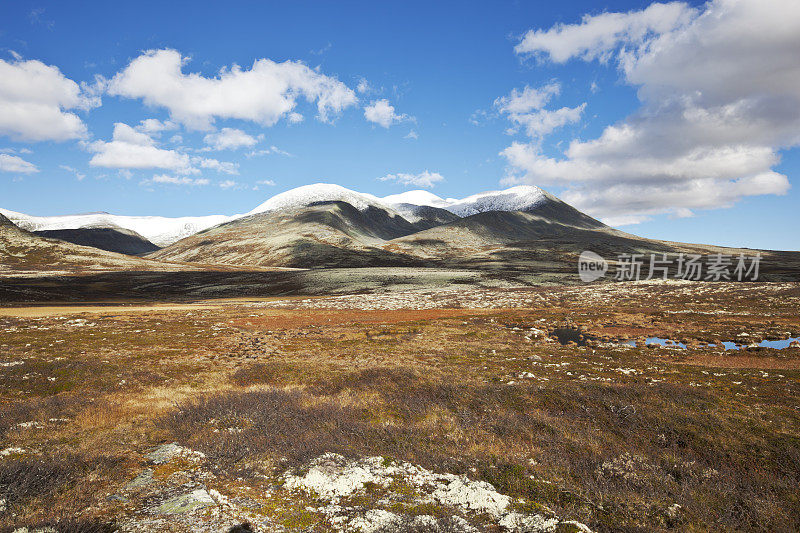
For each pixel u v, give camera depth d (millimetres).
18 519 7309
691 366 25938
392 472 10211
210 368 27688
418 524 7484
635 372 24391
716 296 65688
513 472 10766
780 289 66000
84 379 23328
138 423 15289
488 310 64125
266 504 8430
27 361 26281
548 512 8438
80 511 7750
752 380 21422
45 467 9609
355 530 7344
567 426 15125
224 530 7184
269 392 19828
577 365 26953
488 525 7785
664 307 59125
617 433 14836
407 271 133750
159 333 42406
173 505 8125
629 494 10086
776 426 14336
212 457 10953
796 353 28703
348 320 55844
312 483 9320
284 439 12703
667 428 14594
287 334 43438
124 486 9172
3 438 13062
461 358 30312
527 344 36562
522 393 18828
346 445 12383
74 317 55094
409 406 17828
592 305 66188
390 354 32594
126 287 124188
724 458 12719
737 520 9305
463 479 9961
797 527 9047
